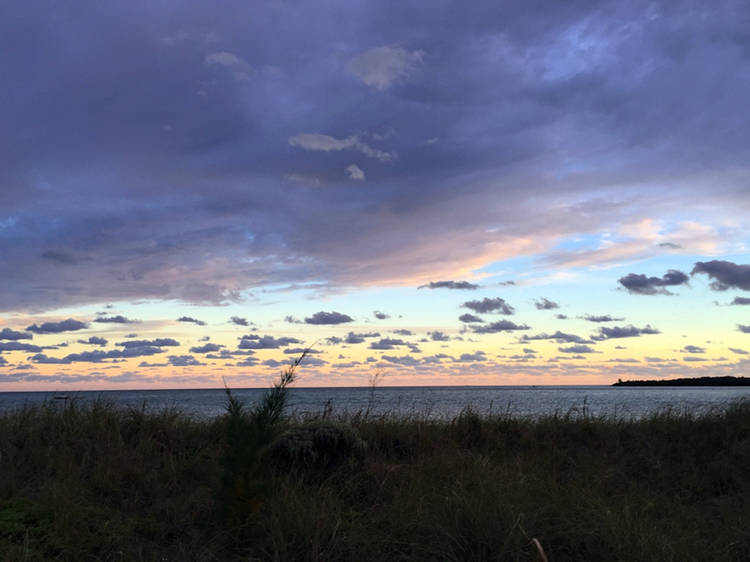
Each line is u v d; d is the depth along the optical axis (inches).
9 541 194.1
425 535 212.8
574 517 222.8
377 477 291.0
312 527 209.9
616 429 438.6
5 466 278.2
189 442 364.2
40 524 211.6
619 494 278.8
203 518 239.9
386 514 234.2
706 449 388.2
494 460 333.1
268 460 277.0
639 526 214.4
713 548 209.3
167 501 255.8
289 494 242.7
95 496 261.3
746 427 415.5
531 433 426.3
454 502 228.4
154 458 323.9
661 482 318.3
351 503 263.7
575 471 324.8
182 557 201.0
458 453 339.9
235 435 225.1
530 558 195.8
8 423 355.9
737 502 280.5
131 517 238.8
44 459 297.4
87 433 354.9
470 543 203.3
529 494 248.2
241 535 212.8
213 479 282.5
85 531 211.5
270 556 195.5
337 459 297.4
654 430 436.8
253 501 217.2
